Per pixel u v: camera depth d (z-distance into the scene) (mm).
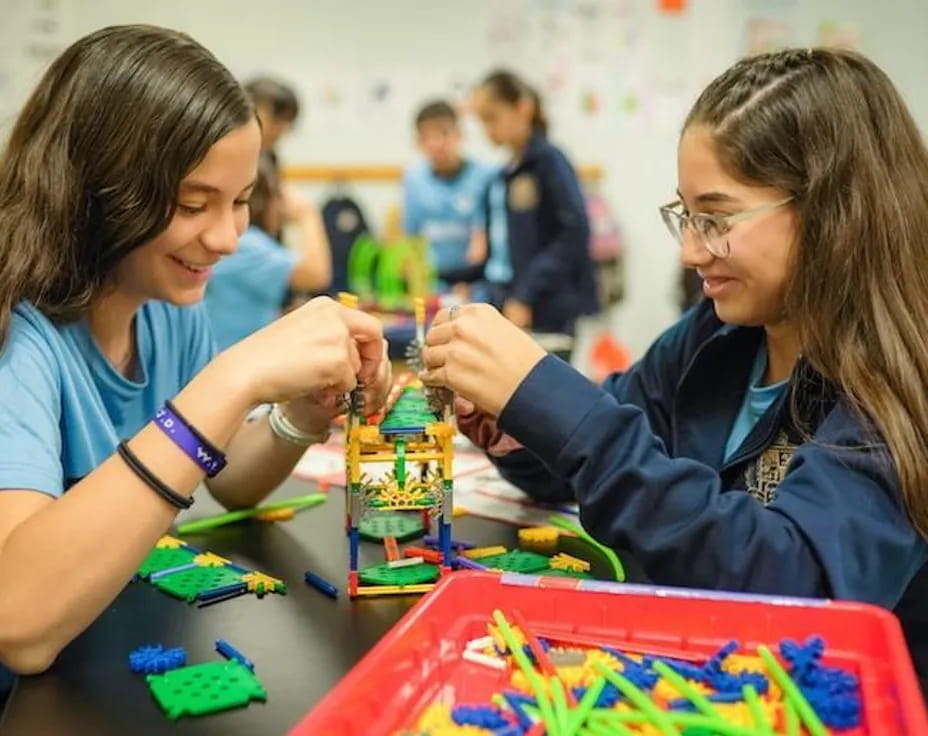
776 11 3615
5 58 3537
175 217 852
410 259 3254
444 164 3617
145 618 760
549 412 761
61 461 867
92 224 860
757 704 558
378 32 3768
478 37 3766
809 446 773
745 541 713
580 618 671
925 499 727
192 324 1136
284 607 780
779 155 805
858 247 799
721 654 621
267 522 1011
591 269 2957
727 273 852
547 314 2881
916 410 758
